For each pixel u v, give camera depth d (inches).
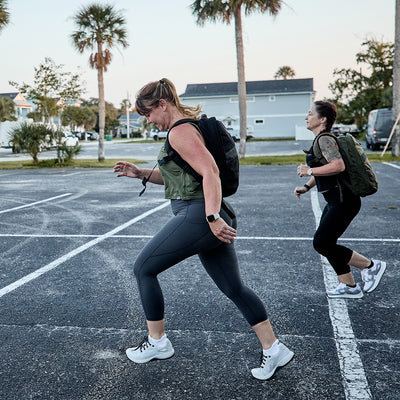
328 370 102.1
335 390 94.1
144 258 97.9
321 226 135.6
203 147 91.0
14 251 215.3
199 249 95.3
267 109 2203.5
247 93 2204.7
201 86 2356.1
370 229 245.1
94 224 278.5
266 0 773.3
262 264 185.6
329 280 163.6
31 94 940.6
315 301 143.9
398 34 700.7
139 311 139.9
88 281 169.2
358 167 127.9
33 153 828.6
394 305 139.1
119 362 108.2
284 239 227.9
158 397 93.1
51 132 829.8
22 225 278.7
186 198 95.5
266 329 98.0
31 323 131.6
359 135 1680.6
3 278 174.2
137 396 93.6
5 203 373.7
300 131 1861.5
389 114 962.1
